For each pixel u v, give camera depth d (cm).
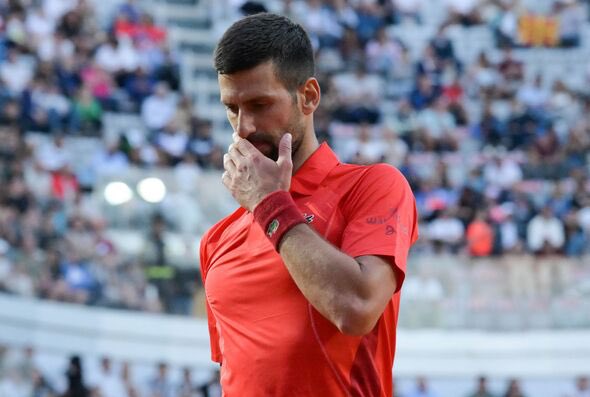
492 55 5294
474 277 3481
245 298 655
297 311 638
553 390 3578
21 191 3316
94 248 3294
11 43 4169
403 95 4762
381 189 663
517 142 4525
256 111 651
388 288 625
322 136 4309
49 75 4094
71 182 3569
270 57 647
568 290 3494
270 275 650
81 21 4462
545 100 4834
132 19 4553
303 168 679
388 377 671
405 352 3512
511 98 4872
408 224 659
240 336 654
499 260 3488
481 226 3688
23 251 3181
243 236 674
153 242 3350
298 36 662
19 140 3619
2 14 4278
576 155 4356
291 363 634
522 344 3519
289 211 629
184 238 3388
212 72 4981
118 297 3303
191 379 3356
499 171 4231
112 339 3278
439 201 3922
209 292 679
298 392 632
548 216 3819
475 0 5453
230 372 658
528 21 5362
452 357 3531
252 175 644
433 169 4128
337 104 4459
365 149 4184
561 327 3503
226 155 662
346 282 606
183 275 3362
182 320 3366
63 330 3206
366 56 4878
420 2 5434
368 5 5094
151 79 4409
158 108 4222
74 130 3950
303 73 662
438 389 3562
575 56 5319
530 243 3809
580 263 3500
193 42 5078
